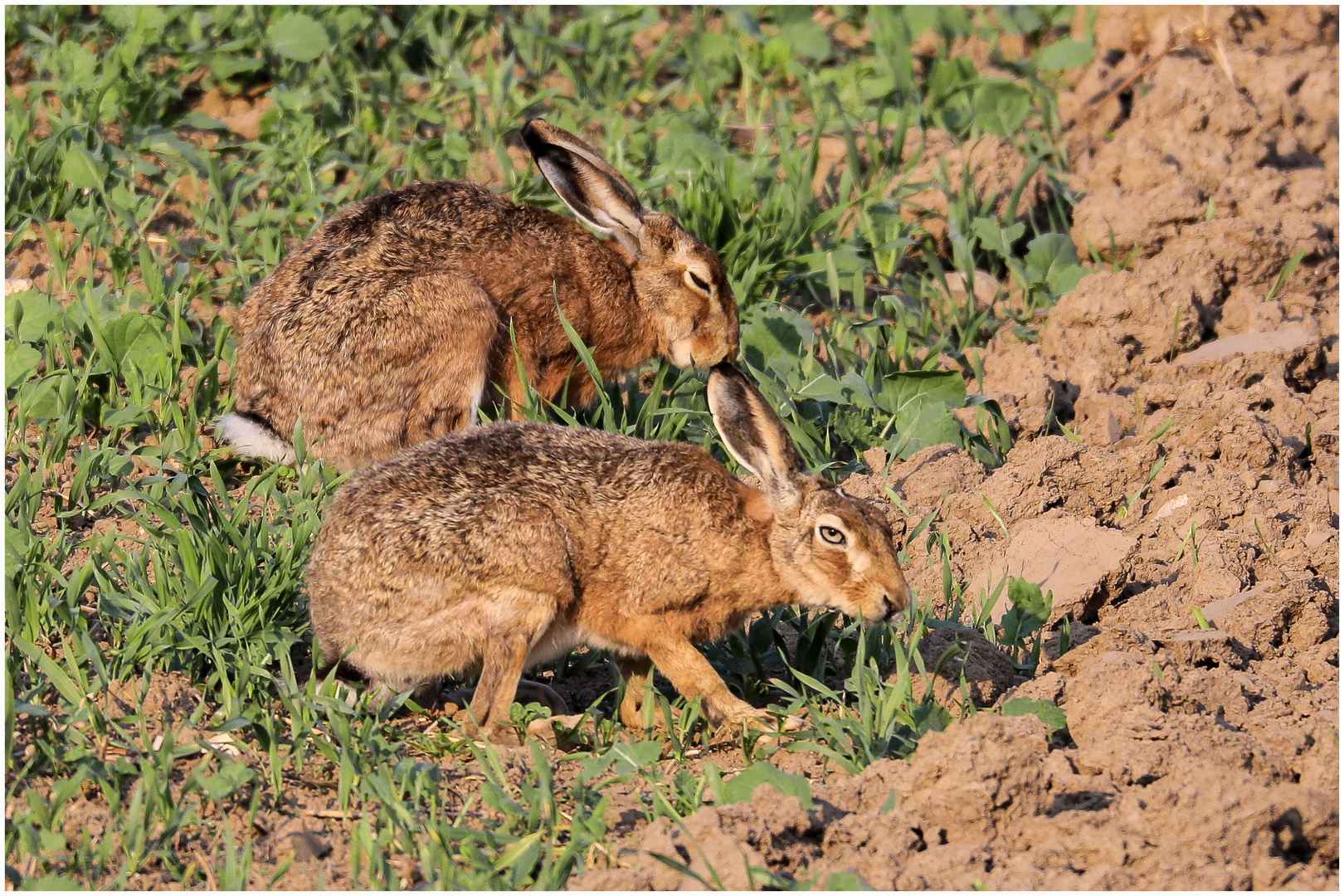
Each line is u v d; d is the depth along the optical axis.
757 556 14.60
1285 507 18.12
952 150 26.00
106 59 24.80
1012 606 15.70
